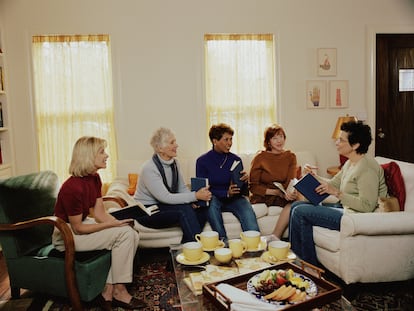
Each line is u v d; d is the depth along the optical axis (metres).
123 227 2.36
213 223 2.92
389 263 2.38
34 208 2.52
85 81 3.98
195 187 2.91
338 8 4.22
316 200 2.61
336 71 4.27
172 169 3.01
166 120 4.08
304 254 2.68
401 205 2.51
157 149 2.93
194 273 1.92
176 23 4.02
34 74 3.92
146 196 2.98
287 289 1.58
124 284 2.38
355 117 4.29
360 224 2.29
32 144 3.98
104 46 3.97
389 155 4.46
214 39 4.10
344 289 2.49
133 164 3.80
